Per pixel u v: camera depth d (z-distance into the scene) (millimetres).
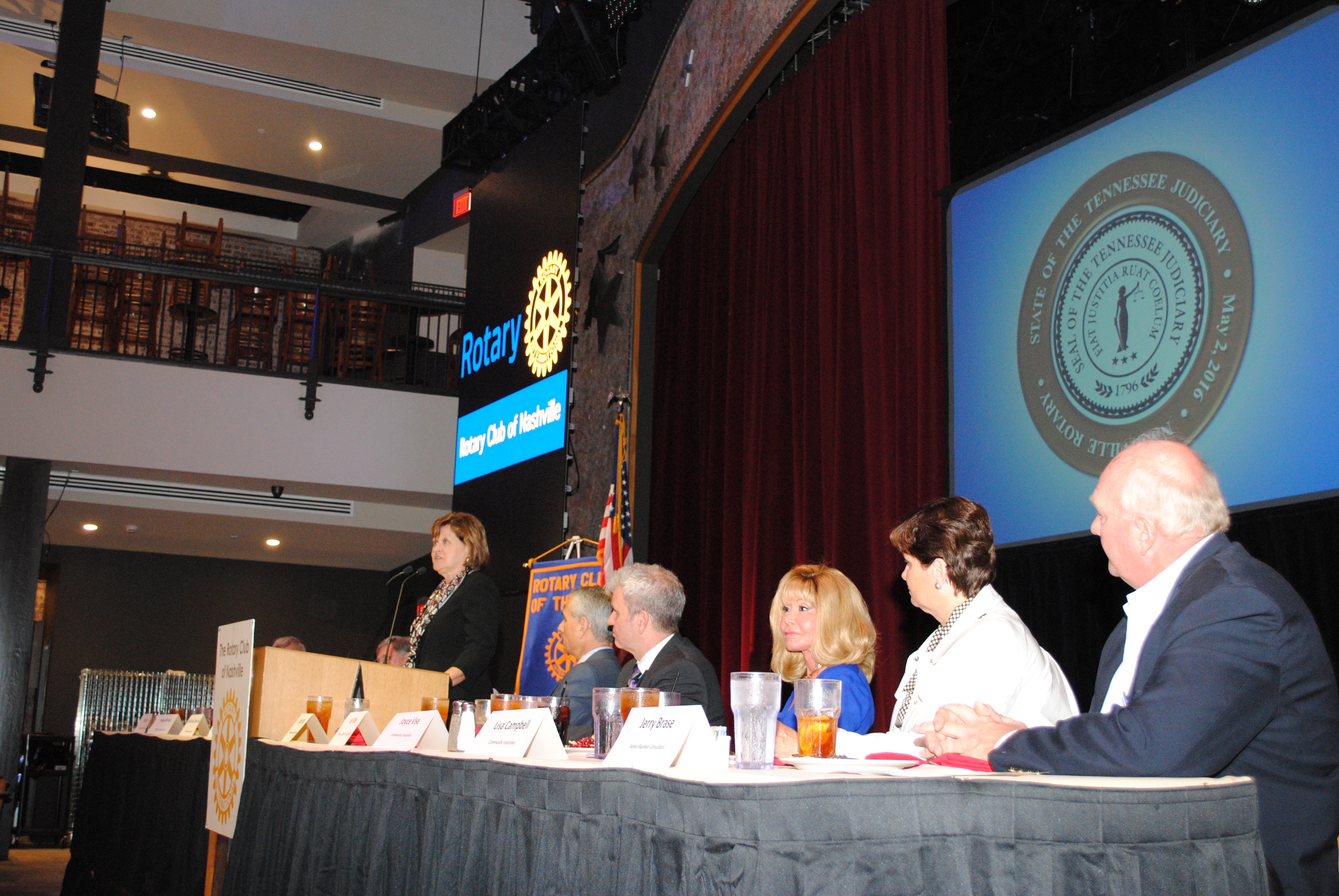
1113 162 3197
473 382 7551
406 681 2588
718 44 5188
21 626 6961
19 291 9203
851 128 4367
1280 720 1291
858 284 4234
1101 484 1567
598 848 1182
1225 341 2770
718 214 5477
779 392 4715
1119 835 965
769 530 4641
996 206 3613
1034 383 3367
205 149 10648
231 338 9461
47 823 9039
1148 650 1379
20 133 10789
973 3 5281
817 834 960
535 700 1872
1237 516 2678
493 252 7605
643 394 5941
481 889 1377
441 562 3365
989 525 2037
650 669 2549
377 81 9703
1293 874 1256
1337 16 2609
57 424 7234
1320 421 2508
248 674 2404
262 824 2064
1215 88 2900
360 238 12117
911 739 1537
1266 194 2709
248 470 7633
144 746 3443
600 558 4949
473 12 9688
